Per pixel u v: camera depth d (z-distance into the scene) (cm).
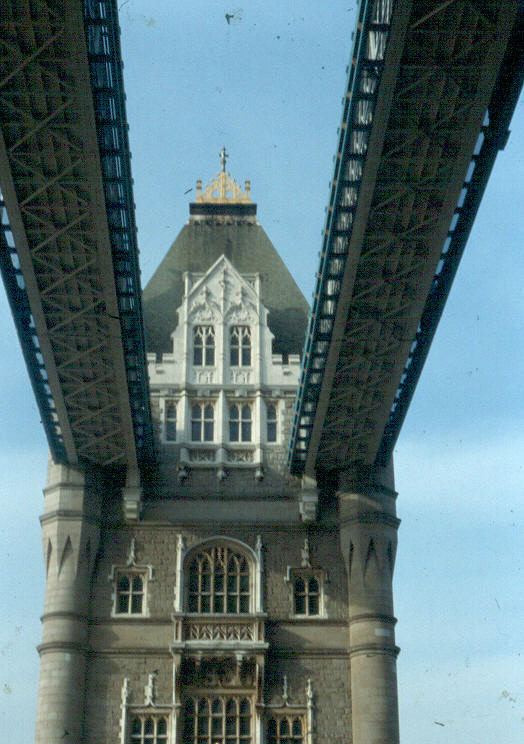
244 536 6806
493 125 4703
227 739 6309
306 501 6769
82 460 6825
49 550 6638
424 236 5106
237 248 8050
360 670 6397
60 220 4950
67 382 6072
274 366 7312
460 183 4784
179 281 7869
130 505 6719
